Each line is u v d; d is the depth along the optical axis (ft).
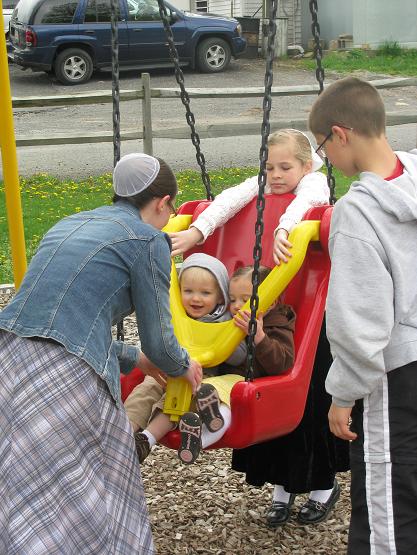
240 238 11.31
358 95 7.77
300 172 11.14
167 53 56.34
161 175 8.66
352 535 7.88
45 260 8.19
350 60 65.62
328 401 10.56
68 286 7.98
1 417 7.92
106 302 8.08
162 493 12.10
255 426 9.10
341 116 7.77
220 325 9.83
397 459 7.54
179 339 9.82
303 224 9.97
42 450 7.67
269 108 9.08
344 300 7.33
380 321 7.29
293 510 11.59
